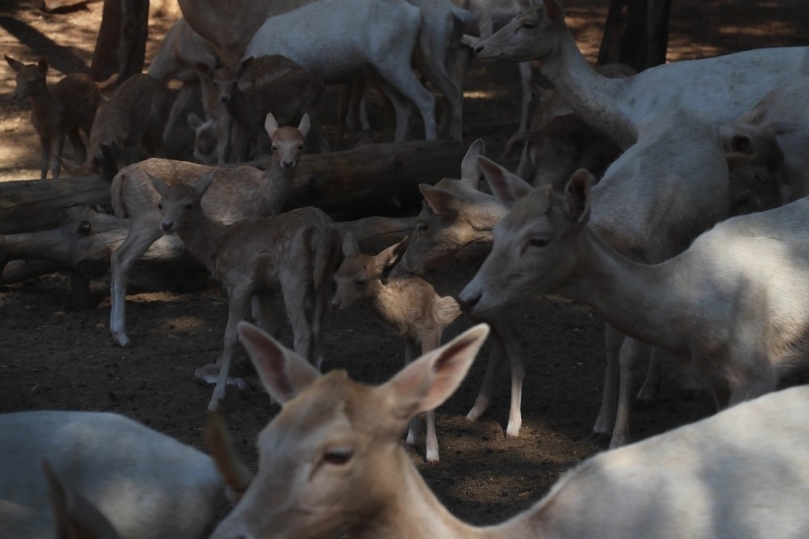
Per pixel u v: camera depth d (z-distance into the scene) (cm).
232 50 1478
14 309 978
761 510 330
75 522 302
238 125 1268
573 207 529
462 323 941
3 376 819
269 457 291
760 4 2117
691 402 788
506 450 717
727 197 700
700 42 1902
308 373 326
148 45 1936
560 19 974
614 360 723
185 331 937
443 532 314
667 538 329
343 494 293
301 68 1322
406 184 1178
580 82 985
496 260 532
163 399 789
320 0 1388
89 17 2083
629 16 1488
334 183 1111
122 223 989
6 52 1881
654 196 665
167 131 1475
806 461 338
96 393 793
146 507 405
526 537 333
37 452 404
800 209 590
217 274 830
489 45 987
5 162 1391
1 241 954
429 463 694
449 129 1471
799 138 863
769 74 976
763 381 564
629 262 549
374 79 1410
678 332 558
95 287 1042
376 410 298
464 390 827
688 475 337
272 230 803
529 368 862
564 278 539
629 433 696
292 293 798
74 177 1086
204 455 425
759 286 560
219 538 282
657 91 969
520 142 1205
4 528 346
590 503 336
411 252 740
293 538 288
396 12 1346
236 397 799
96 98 1396
